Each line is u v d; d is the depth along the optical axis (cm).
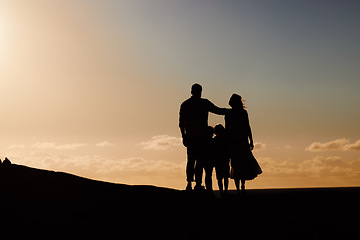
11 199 872
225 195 1055
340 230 712
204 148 983
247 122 1045
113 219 773
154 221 770
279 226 742
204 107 991
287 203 930
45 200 885
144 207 860
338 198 985
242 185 1045
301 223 757
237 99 1047
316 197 1015
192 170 990
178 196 955
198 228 731
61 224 727
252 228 732
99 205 866
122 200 902
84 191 973
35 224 722
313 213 834
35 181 1023
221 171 1057
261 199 993
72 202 880
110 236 679
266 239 672
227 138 1048
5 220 740
